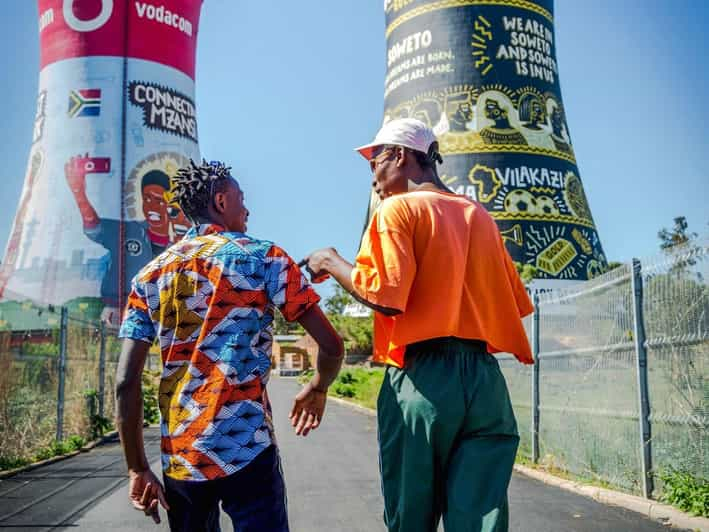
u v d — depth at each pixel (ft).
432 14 192.03
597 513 22.26
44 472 31.81
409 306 10.44
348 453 38.09
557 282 176.14
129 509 23.03
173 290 9.87
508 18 190.19
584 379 29.48
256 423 9.70
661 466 23.43
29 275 206.28
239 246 10.06
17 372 34.81
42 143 215.72
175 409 9.70
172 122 220.23
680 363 22.39
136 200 211.61
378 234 10.30
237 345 9.74
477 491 9.85
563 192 186.50
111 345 55.72
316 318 10.12
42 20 222.28
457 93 186.60
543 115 189.47
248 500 9.61
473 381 10.34
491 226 11.14
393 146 11.46
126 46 216.74
